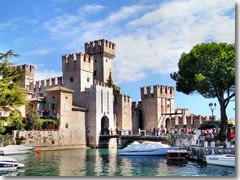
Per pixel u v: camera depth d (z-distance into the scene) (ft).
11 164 117.19
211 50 182.91
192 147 150.61
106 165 131.85
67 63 263.90
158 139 204.85
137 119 301.63
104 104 256.11
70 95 231.91
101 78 311.06
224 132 173.68
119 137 234.17
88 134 245.65
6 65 152.56
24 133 187.21
